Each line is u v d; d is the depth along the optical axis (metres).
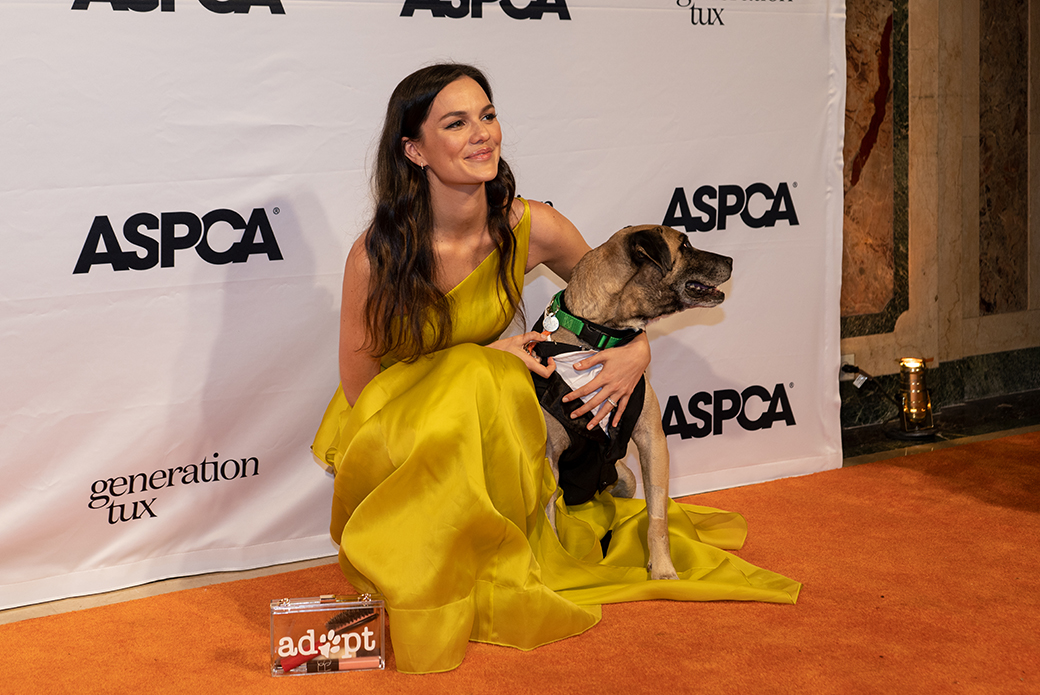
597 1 3.28
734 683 2.03
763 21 3.55
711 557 2.70
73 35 2.62
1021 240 4.95
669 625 2.36
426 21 3.04
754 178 3.62
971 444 4.09
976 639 2.22
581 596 2.49
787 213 3.69
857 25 4.20
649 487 2.63
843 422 4.41
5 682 2.14
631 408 2.54
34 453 2.70
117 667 2.21
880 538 2.96
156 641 2.37
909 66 4.39
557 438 2.57
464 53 3.11
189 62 2.77
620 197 3.40
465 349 2.39
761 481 3.72
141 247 2.77
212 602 2.66
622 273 2.50
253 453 2.99
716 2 3.46
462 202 2.48
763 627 2.32
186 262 2.83
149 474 2.85
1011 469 3.70
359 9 2.95
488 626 2.29
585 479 2.70
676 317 3.53
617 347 2.53
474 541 2.23
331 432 2.80
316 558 3.09
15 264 2.63
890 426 4.42
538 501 2.48
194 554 2.93
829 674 2.06
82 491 2.76
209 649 2.31
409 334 2.52
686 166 3.49
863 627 2.31
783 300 3.72
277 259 2.95
